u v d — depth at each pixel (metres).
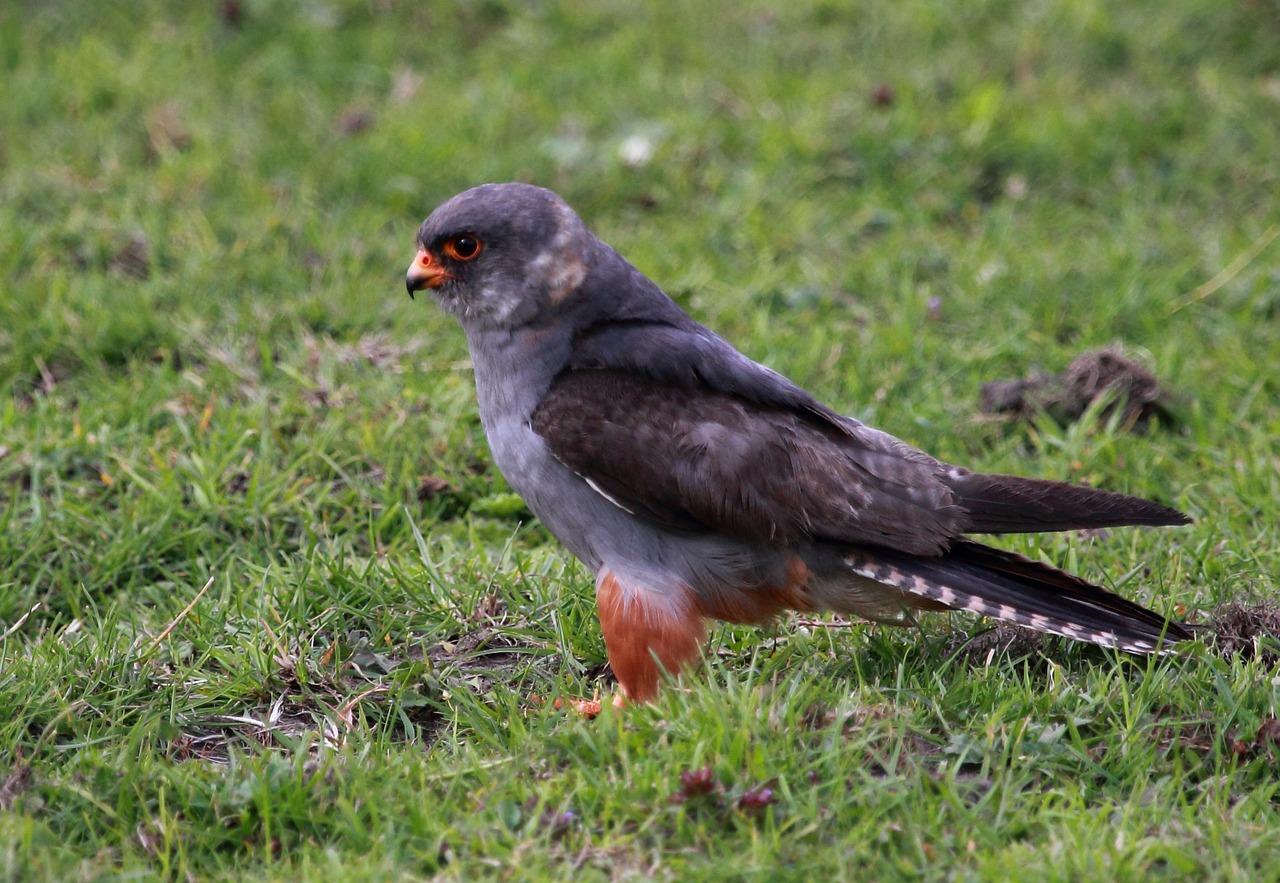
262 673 9.02
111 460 11.45
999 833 7.21
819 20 19.12
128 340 13.04
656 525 8.66
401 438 11.72
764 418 8.73
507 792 7.55
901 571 8.54
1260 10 18.66
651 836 7.24
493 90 17.64
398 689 8.85
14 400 12.23
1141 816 7.25
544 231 8.95
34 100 17.14
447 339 13.32
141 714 8.66
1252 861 6.92
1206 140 16.59
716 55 18.44
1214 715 8.12
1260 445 11.57
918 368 12.95
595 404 8.71
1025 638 9.02
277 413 11.92
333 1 19.45
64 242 14.56
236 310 13.54
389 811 7.38
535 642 9.46
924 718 8.15
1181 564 9.87
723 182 16.09
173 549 10.71
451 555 10.38
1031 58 18.09
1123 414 12.17
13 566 10.26
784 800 7.35
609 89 17.66
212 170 15.77
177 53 18.28
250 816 7.54
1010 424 12.35
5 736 8.24
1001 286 14.09
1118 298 13.82
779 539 8.59
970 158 16.36
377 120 17.22
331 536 10.90
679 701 8.07
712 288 14.27
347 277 14.27
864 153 16.36
